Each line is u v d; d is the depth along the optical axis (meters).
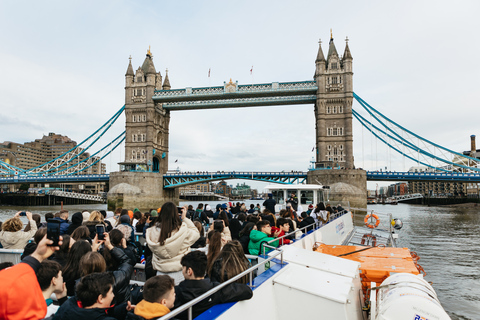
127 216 8.47
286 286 5.11
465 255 31.42
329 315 4.77
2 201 135.50
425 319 5.02
